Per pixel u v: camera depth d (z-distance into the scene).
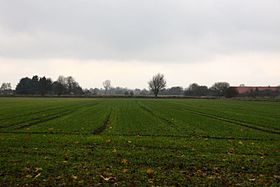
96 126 38.56
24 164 16.83
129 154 19.94
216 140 27.80
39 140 26.05
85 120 47.09
